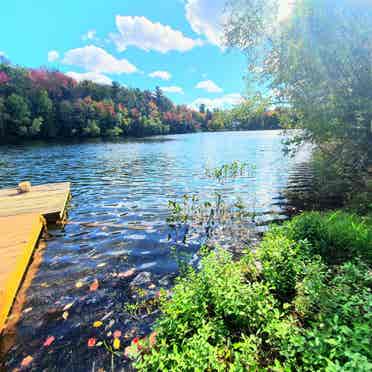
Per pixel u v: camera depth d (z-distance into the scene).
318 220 3.01
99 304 2.15
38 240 3.51
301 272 2.01
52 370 1.55
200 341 1.34
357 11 3.46
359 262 2.01
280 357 1.39
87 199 5.72
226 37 4.89
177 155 14.91
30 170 9.90
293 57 3.95
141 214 4.63
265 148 17.33
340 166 4.31
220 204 5.09
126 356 1.61
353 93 3.71
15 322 1.97
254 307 1.67
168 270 2.70
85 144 25.14
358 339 1.22
